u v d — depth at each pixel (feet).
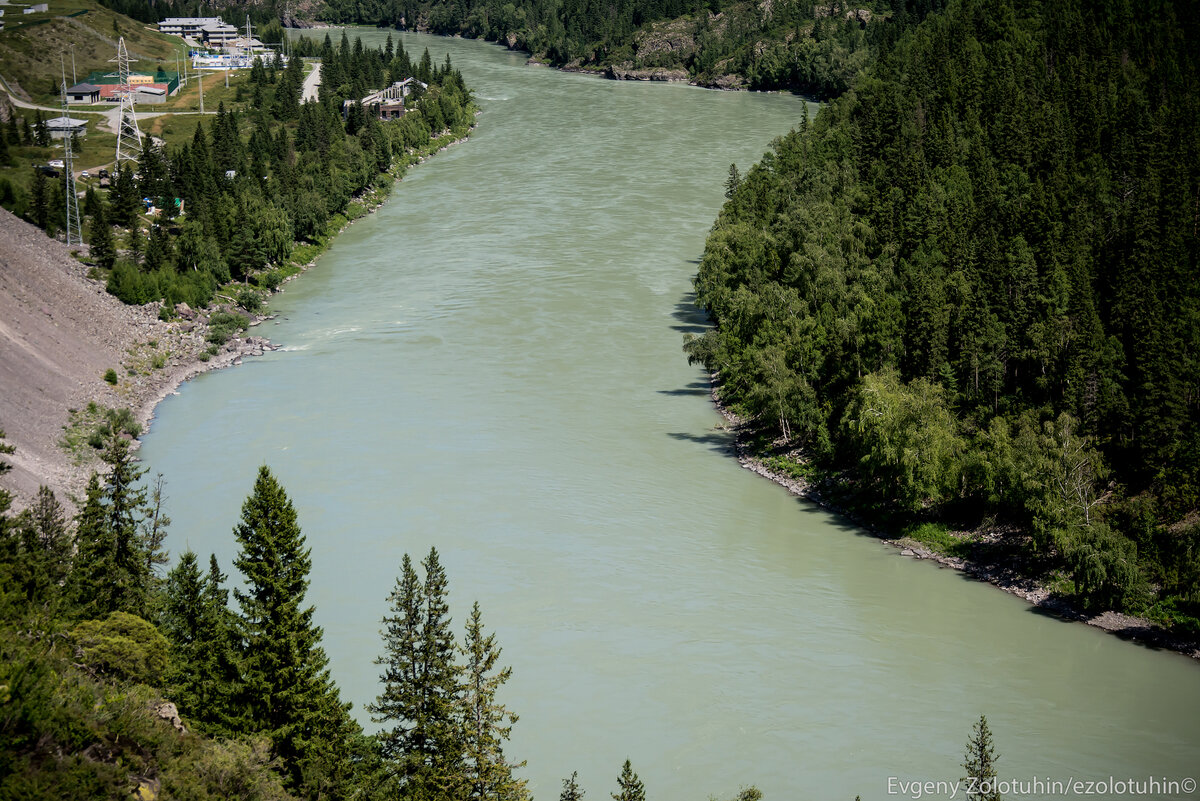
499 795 171.63
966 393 342.85
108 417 368.27
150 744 149.07
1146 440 305.12
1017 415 331.57
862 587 285.43
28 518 223.92
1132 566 269.03
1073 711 233.76
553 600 270.46
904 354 352.90
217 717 178.29
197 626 198.59
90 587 211.82
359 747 186.29
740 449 367.86
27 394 362.74
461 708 176.45
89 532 221.25
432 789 171.32
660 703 231.71
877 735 223.30
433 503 319.68
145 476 334.65
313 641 187.73
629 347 451.53
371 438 364.17
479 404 394.11
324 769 174.19
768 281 433.07
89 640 173.99
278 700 181.98
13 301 413.18
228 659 183.32
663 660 247.29
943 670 248.11
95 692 151.12
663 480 342.85
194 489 325.42
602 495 329.93
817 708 231.91
